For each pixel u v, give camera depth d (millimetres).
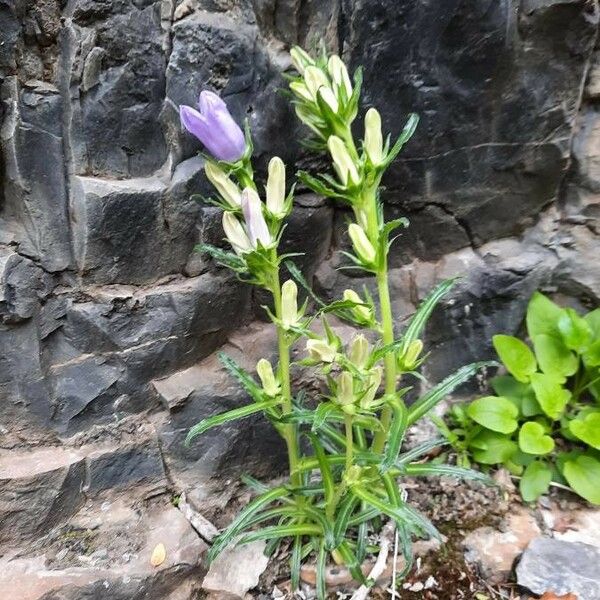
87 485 274
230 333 304
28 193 236
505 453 318
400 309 331
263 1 255
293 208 293
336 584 273
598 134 310
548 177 314
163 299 272
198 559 270
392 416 251
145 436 284
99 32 234
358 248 224
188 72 251
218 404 293
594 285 335
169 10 245
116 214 250
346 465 242
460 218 321
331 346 216
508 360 323
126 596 253
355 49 278
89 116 241
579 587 260
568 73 289
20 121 228
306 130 280
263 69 264
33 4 221
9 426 259
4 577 246
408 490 314
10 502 252
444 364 346
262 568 274
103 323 264
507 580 274
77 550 261
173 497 294
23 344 250
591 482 302
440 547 285
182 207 263
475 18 268
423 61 278
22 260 242
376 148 221
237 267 238
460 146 298
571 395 330
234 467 305
